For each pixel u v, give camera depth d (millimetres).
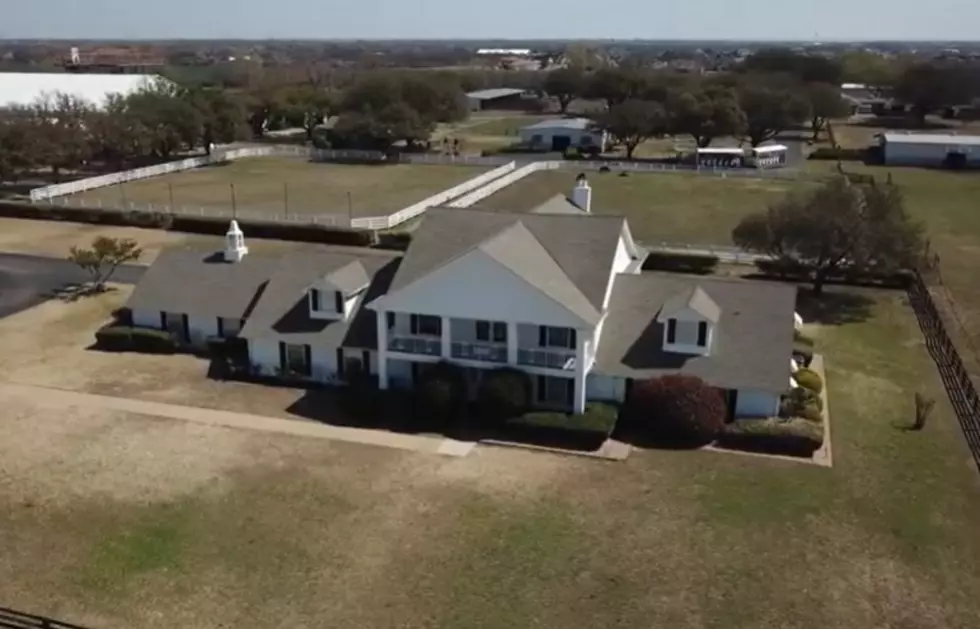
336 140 130625
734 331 41906
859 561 30453
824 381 45656
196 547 31219
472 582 29391
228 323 49875
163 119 118250
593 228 44719
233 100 136125
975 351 49562
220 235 79062
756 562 30438
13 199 90625
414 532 32188
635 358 41500
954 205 89562
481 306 40688
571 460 37562
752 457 37750
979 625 27297
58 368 47312
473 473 36438
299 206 90188
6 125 98875
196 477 36000
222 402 43312
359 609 28031
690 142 145250
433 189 101562
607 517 33156
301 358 45906
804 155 127188
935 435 39625
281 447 38625
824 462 37219
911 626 27281
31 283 62844
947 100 163625
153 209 85062
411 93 141625
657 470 36656
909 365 47875
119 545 31312
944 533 32062
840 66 195750
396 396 42031
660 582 29406
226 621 27438
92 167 115562
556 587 29156
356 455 37938
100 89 148875
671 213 86750
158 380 45906
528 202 92125
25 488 34969
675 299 42531
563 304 39531
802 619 27594
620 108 126625
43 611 27859
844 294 60219
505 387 39625
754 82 152375
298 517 33125
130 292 60719
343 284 45656
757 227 59438
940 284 61812
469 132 160875
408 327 43156
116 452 38031
